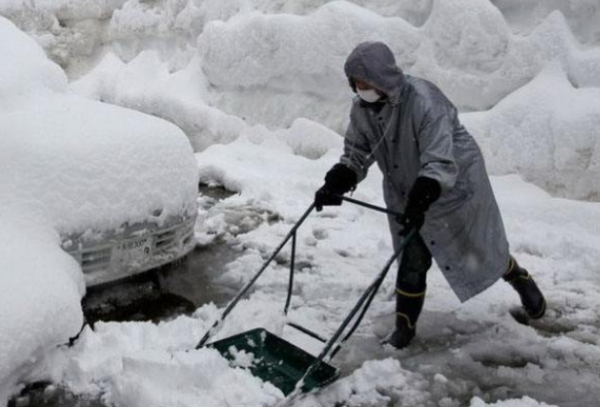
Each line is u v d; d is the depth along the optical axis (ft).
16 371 9.73
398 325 11.69
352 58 9.80
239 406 9.47
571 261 15.70
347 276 14.90
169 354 10.17
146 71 32.32
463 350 11.78
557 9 20.54
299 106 25.32
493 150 19.70
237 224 18.47
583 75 18.94
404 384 10.60
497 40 20.67
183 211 13.61
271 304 13.20
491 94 20.84
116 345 11.05
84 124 13.08
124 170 12.45
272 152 24.77
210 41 28.17
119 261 12.46
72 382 10.20
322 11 24.11
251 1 28.63
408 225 9.72
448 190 10.64
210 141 27.14
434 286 14.57
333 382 10.31
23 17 34.86
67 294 10.30
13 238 10.76
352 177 11.24
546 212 17.61
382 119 10.32
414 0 23.49
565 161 18.15
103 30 35.65
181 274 14.92
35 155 11.75
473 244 11.06
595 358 11.57
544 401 10.33
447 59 21.83
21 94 14.28
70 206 11.69
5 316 9.32
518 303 13.74
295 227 11.14
